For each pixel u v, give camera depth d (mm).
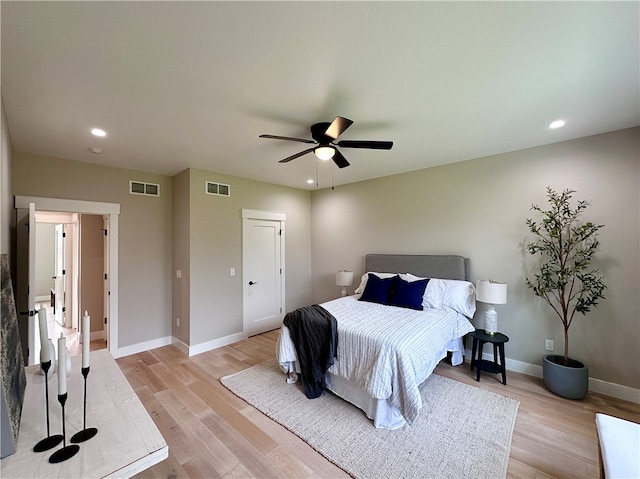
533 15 1355
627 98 2127
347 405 2604
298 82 1906
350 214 5012
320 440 2121
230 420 2383
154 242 4129
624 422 1533
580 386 2627
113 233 3758
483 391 2807
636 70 1780
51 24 1354
